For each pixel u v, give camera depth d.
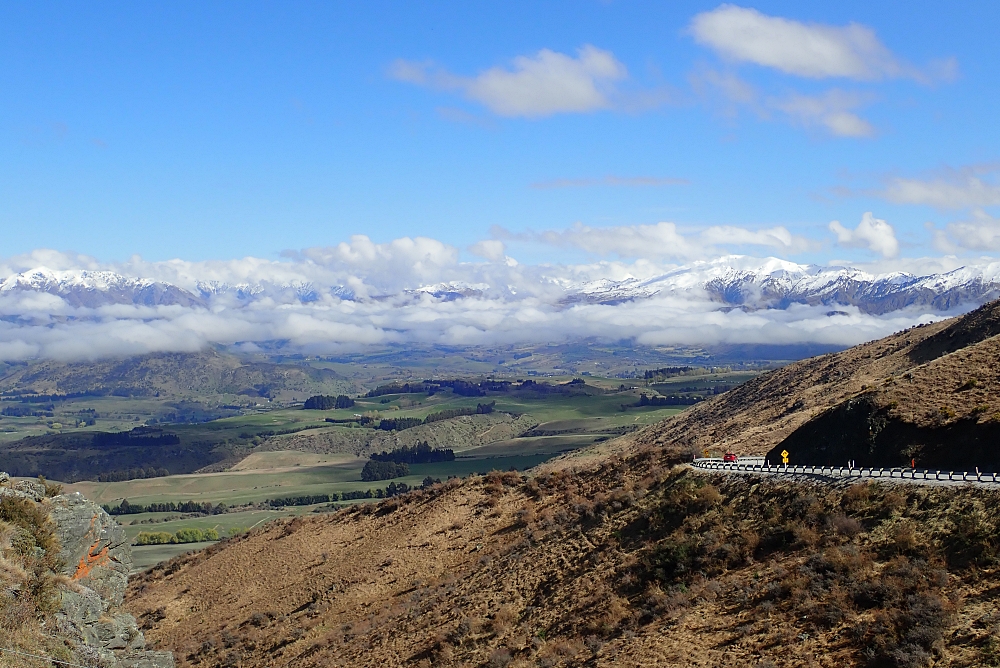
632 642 45.25
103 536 52.38
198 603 85.00
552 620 52.62
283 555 90.44
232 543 102.31
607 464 85.44
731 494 55.81
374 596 72.31
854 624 38.66
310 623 70.31
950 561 40.09
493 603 58.72
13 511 46.84
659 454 80.12
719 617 44.03
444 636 56.16
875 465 56.78
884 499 46.50
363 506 100.38
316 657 62.03
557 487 84.00
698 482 59.28
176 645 74.94
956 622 36.00
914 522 43.72
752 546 49.25
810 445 64.69
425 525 85.44
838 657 37.16
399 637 59.62
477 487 92.06
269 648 67.75
